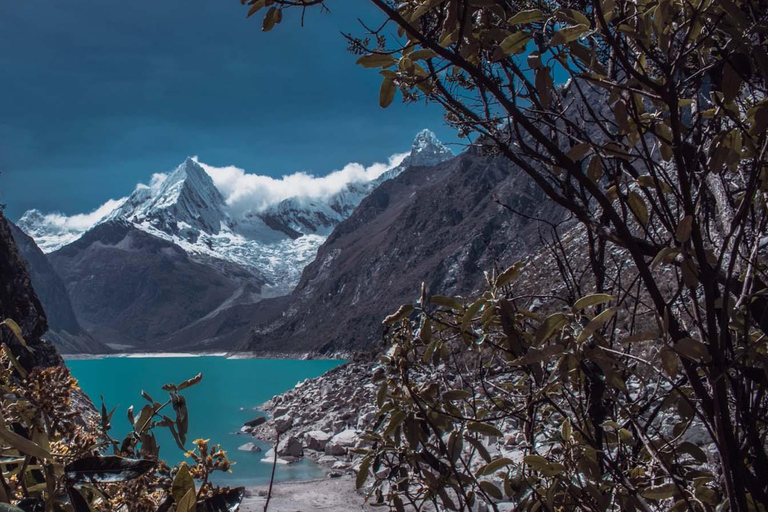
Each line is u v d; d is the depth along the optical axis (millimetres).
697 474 1664
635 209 1481
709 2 1368
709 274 1346
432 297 1697
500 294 1667
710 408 1378
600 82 1397
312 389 35562
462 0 1443
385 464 1710
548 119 1662
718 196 1730
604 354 1395
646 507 1555
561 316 1421
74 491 1159
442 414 1672
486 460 1646
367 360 38906
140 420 1443
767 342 1426
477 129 1579
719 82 1564
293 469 18359
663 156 1616
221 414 35094
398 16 1389
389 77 1590
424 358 1721
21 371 1244
